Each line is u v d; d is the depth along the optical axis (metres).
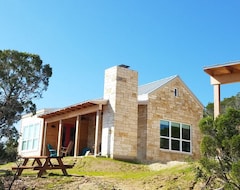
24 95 13.08
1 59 12.84
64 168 14.65
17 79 12.92
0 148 11.51
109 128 21.64
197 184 12.02
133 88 22.70
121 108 21.84
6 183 12.84
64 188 12.59
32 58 13.41
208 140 8.16
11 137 11.99
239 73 14.88
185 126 25.14
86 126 28.44
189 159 15.98
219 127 8.09
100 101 21.94
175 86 25.19
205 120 8.41
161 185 12.73
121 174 16.03
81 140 27.84
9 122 12.14
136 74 23.08
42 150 27.66
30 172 16.67
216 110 15.03
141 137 22.94
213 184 10.61
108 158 20.66
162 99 24.12
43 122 28.47
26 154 30.23
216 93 15.22
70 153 27.53
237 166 7.34
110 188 12.54
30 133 30.69
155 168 18.33
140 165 19.28
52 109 28.44
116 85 21.95
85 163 19.30
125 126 21.75
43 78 13.59
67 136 28.91
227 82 15.07
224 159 8.01
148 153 22.39
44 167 14.26
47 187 12.69
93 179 13.86
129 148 21.59
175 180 12.84
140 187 12.83
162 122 23.81
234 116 8.05
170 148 23.72
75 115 24.11
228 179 8.15
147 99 23.30
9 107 12.41
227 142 7.75
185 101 25.52
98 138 22.33
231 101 28.67
